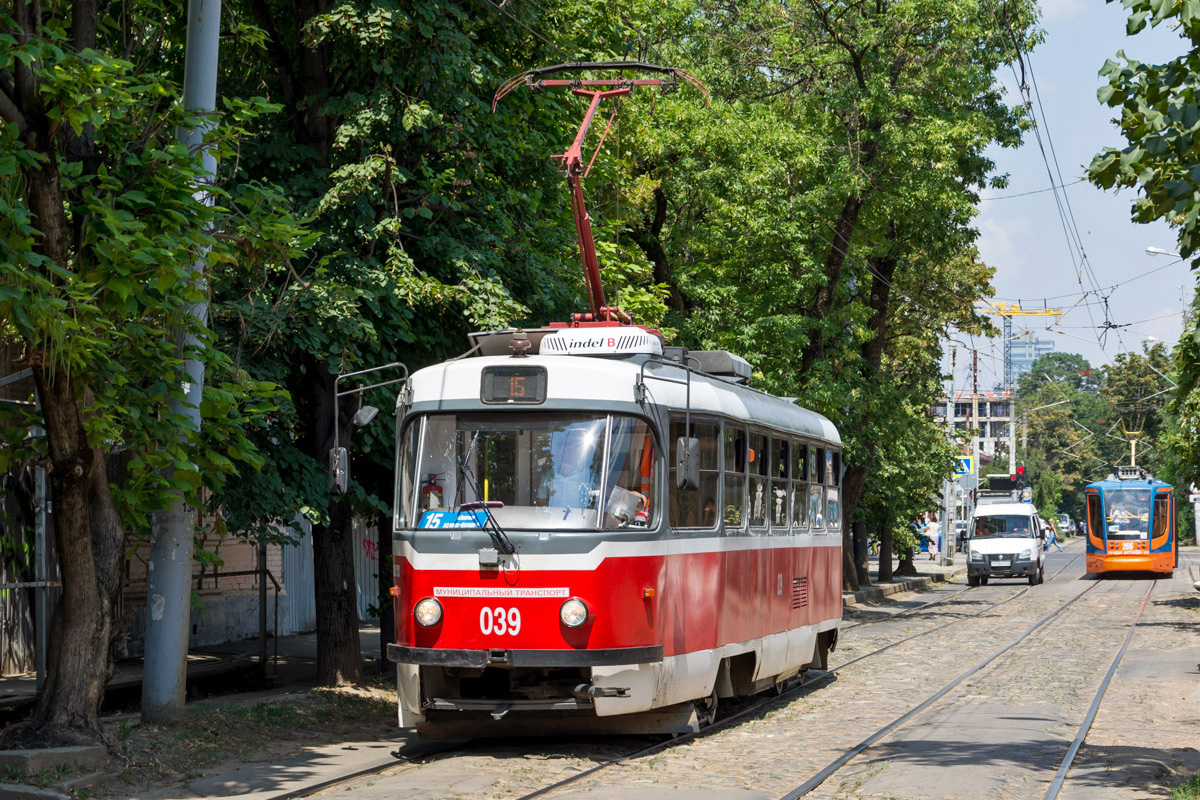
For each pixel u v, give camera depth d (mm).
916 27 27312
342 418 14852
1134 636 24375
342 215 14523
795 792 9492
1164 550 47406
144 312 10328
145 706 12188
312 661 19703
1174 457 30547
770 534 15094
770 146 25953
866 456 30047
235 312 13250
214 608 22375
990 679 17641
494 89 16125
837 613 18656
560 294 16719
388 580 17984
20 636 16234
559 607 11070
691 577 12406
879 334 32406
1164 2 7461
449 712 11828
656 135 25078
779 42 27391
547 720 11961
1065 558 72000
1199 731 12875
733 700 15852
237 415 11367
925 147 26828
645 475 11727
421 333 15273
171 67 15461
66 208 10289
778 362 26531
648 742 12203
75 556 10469
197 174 10180
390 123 14570
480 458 11562
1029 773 10320
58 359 9367
